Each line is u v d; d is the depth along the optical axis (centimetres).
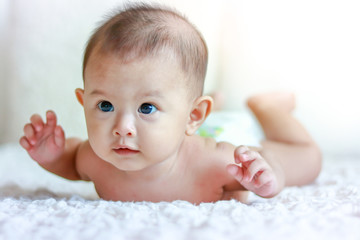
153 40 90
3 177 138
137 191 103
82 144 112
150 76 87
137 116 88
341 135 198
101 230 68
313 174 134
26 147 108
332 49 204
